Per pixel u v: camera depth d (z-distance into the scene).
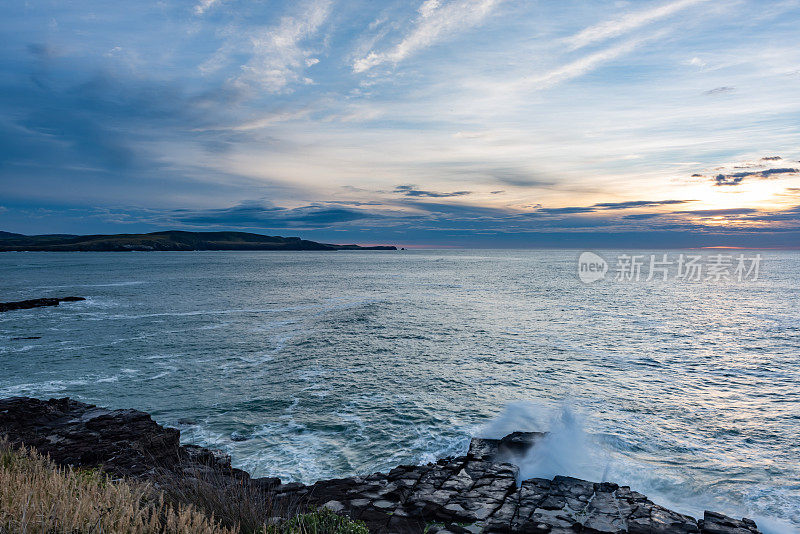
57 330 41.19
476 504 9.99
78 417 15.51
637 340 37.31
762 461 15.86
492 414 20.23
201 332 40.47
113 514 5.38
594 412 20.59
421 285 93.12
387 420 19.50
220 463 13.20
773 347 34.72
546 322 46.72
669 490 13.77
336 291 79.38
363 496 10.42
